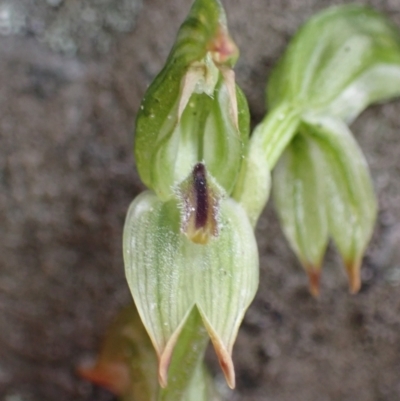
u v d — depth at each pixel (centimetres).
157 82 6
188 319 6
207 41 6
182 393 6
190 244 6
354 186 6
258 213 6
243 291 6
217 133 6
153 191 6
